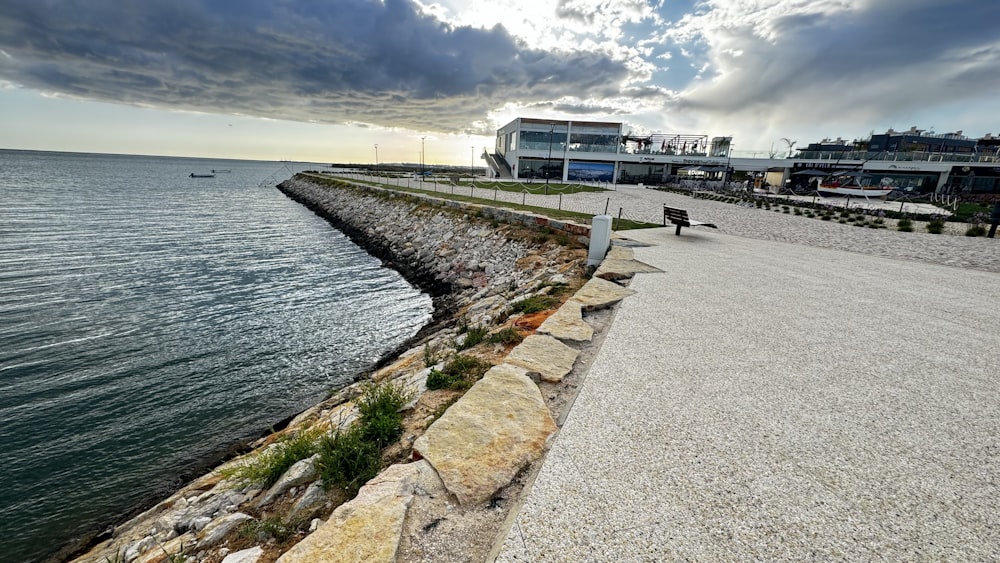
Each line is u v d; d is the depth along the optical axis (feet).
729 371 13.69
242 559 7.84
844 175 128.98
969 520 7.67
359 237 86.58
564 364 13.94
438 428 10.21
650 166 192.95
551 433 10.22
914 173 140.05
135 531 14.05
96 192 167.43
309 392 27.55
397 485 8.44
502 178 189.26
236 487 12.75
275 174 415.03
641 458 9.30
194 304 44.65
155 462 21.25
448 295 46.26
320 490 9.48
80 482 19.93
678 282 24.98
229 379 29.19
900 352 15.49
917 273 29.43
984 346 16.17
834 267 30.81
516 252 46.98
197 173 388.98
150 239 79.25
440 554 6.93
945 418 11.17
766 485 8.52
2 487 19.57
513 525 7.43
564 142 183.73
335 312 42.60
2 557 16.15
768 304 21.13
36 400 26.45
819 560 6.79
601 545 7.04
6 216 97.04
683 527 7.43
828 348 15.75
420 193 101.76
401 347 33.24
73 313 41.09
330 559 6.68
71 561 14.76
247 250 73.26
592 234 30.45
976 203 105.09
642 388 12.48
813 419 11.00
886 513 7.84
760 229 53.93
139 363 31.37
